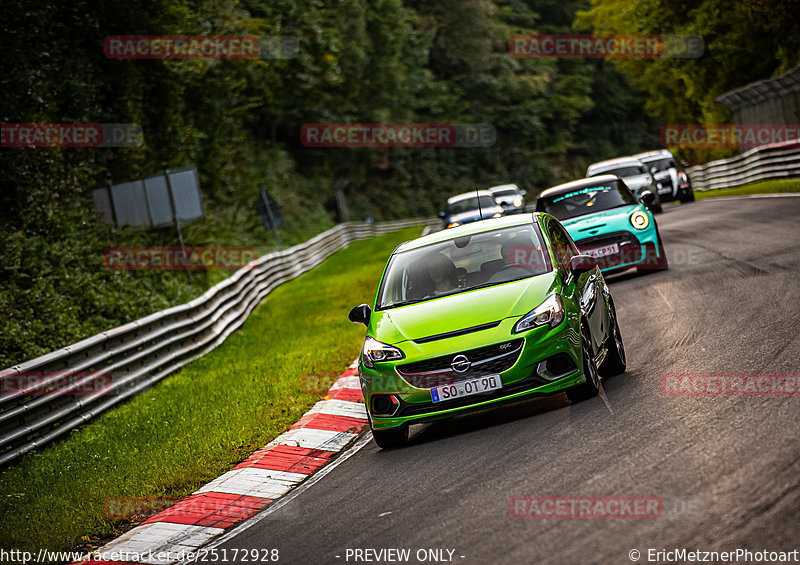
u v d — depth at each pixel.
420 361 28.19
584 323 29.64
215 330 65.62
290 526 23.27
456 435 29.09
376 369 28.89
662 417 25.09
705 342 34.75
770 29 152.62
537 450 24.64
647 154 130.00
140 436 37.56
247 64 150.38
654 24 173.38
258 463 30.27
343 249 186.12
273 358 54.03
